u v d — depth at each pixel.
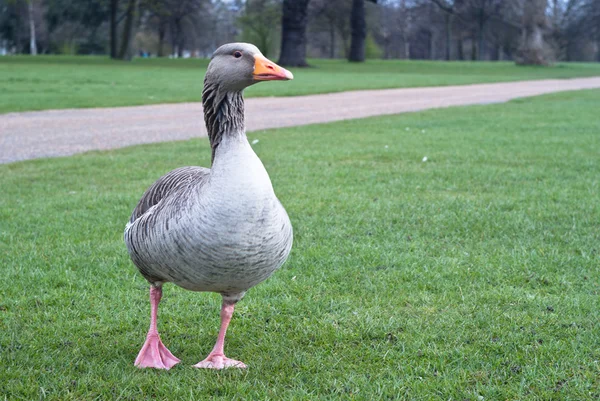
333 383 2.02
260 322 2.32
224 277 1.92
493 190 3.76
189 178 2.02
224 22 35.44
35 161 4.65
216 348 2.10
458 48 39.50
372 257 2.74
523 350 2.15
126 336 2.23
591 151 5.06
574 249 2.81
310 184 3.90
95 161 4.63
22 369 2.07
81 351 2.16
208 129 1.98
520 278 2.56
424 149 5.20
